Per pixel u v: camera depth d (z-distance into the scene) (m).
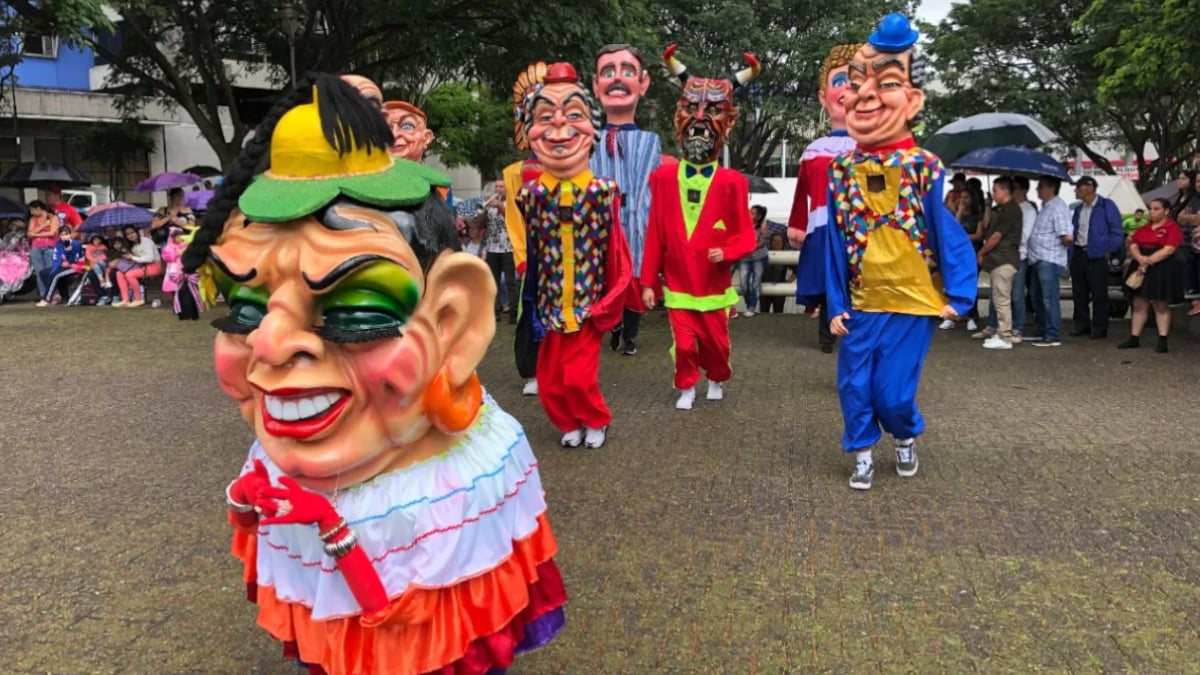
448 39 13.72
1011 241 9.70
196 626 3.49
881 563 4.02
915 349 4.85
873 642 3.32
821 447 5.88
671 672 3.12
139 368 8.65
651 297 6.70
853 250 4.79
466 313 2.19
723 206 6.49
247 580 2.57
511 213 6.22
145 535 4.40
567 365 5.71
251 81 22.28
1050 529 4.39
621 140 7.85
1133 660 3.17
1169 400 7.12
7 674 3.14
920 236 4.70
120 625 3.50
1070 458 5.55
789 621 3.48
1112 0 17.44
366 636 2.22
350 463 2.11
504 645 2.34
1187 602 3.60
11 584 3.86
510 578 2.38
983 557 4.07
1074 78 22.06
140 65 17.09
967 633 3.38
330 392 2.07
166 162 24.80
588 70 14.16
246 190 2.11
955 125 12.66
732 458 5.63
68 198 22.69
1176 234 9.09
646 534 4.37
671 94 23.34
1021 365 8.73
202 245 2.19
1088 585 3.77
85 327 11.39
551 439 6.15
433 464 2.26
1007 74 22.69
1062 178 10.24
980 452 5.71
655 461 5.59
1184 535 4.30
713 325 6.73
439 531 2.20
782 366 8.73
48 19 12.46
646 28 15.94
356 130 2.07
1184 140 21.48
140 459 5.68
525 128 6.68
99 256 13.70
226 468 5.48
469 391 2.30
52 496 4.98
